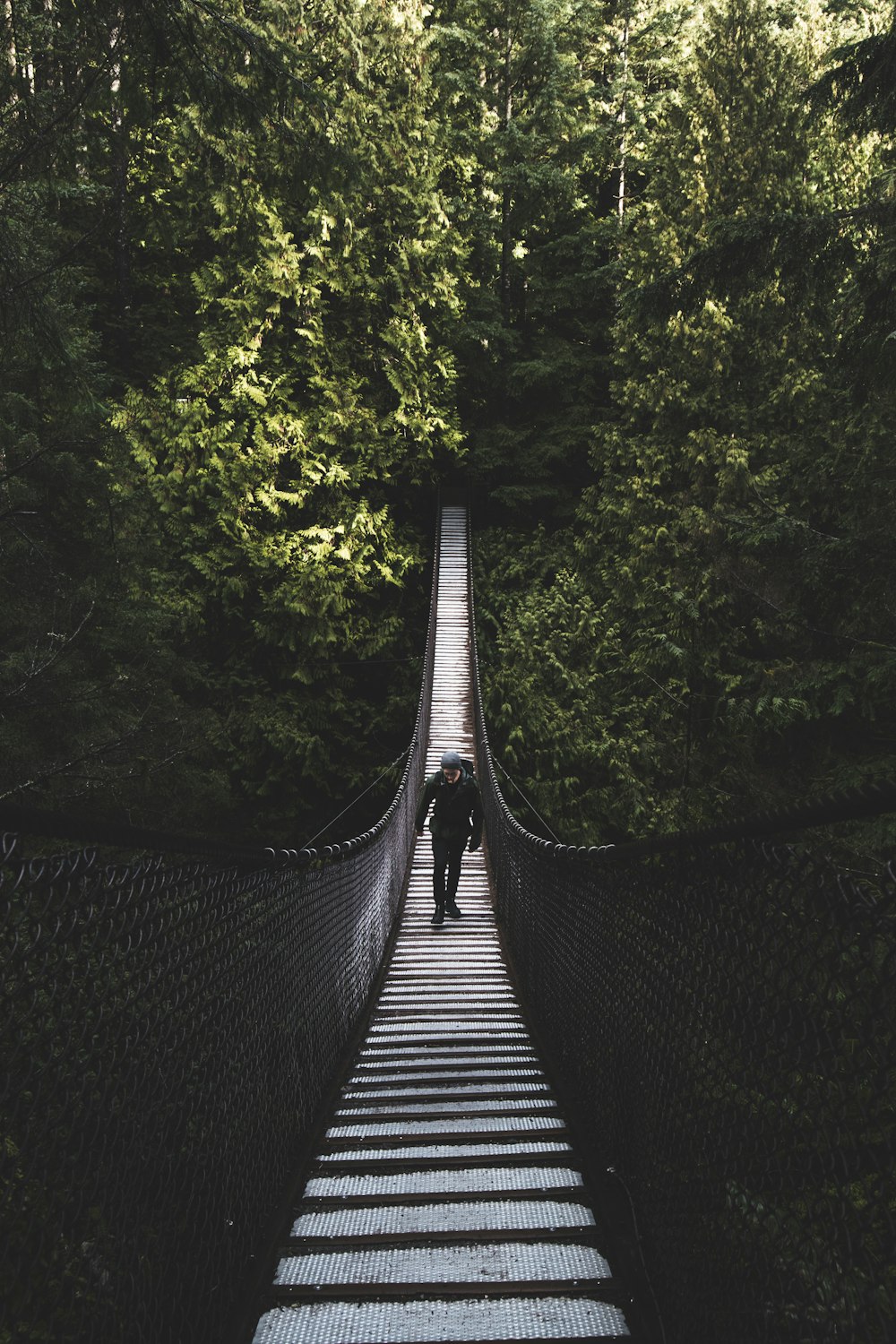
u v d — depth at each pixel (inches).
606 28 1046.4
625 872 112.7
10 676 277.1
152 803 344.8
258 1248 98.0
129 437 328.2
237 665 852.6
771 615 452.1
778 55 743.7
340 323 917.2
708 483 692.7
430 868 443.8
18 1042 49.2
